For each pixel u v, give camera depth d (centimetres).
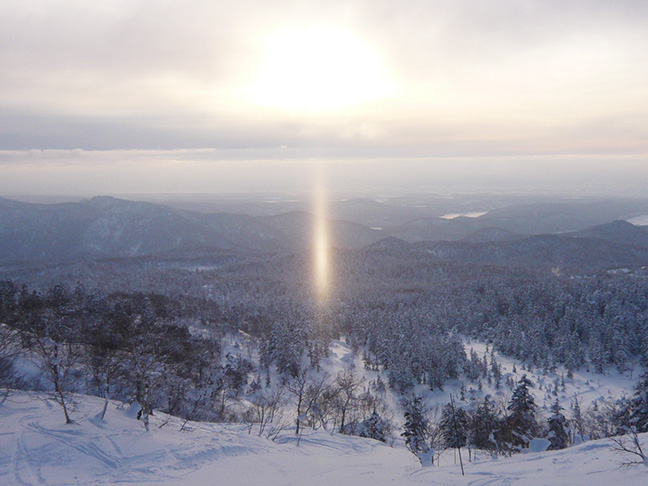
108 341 4225
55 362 3609
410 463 3042
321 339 11706
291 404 5981
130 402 3678
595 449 2542
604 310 14412
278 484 2311
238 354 9712
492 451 3747
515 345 12356
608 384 10175
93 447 2509
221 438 3095
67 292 9525
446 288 19725
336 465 2800
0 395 3475
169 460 2492
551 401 8806
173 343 4719
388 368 10475
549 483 2048
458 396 9019
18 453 2361
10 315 5291
